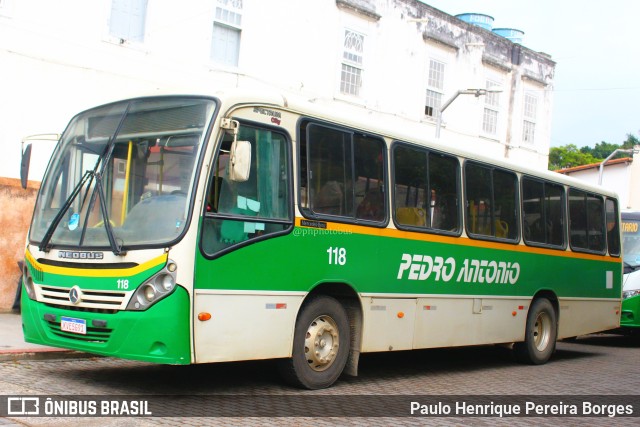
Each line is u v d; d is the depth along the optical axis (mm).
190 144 7586
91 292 7488
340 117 9117
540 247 12789
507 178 12172
